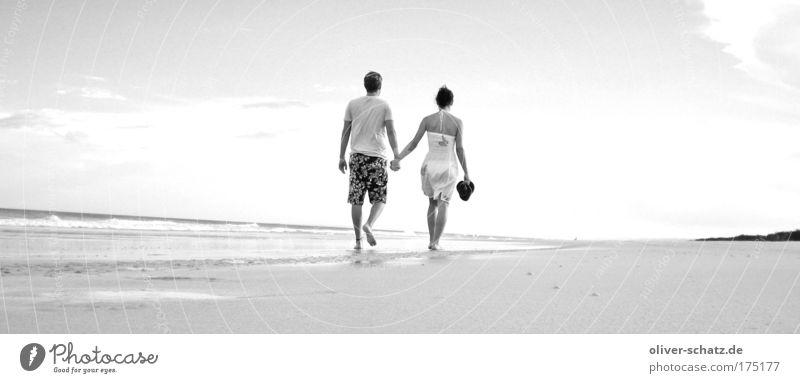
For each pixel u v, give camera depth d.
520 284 3.37
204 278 3.48
